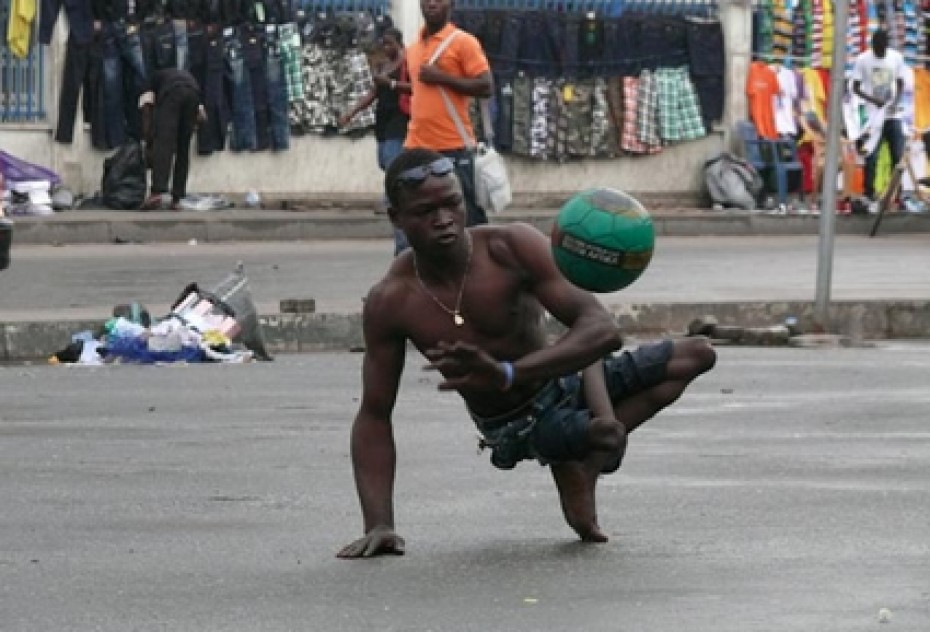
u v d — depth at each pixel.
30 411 21.50
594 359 13.21
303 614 12.27
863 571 13.36
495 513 15.62
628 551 14.09
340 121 48.56
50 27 45.75
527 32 50.03
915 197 51.59
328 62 48.53
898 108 51.75
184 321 26.39
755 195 51.47
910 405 21.78
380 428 14.12
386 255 39.88
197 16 47.12
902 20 54.31
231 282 26.98
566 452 13.71
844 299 30.22
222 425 20.48
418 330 13.77
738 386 23.38
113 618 12.22
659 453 18.47
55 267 36.56
